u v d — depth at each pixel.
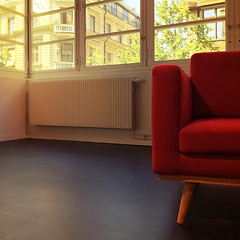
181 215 1.04
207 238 0.92
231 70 1.50
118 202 1.29
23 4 3.96
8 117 3.75
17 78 3.87
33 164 2.15
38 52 11.66
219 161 0.99
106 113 3.29
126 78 3.18
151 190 1.47
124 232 0.97
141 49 3.24
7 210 1.19
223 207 1.21
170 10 5.63
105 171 1.92
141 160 2.30
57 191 1.46
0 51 4.84
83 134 3.62
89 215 1.13
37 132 3.96
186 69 3.03
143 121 3.23
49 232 0.97
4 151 2.77
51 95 3.65
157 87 1.07
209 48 6.47
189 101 1.40
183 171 1.05
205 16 5.40
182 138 1.02
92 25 13.24
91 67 3.56
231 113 1.48
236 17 2.79
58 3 12.82
